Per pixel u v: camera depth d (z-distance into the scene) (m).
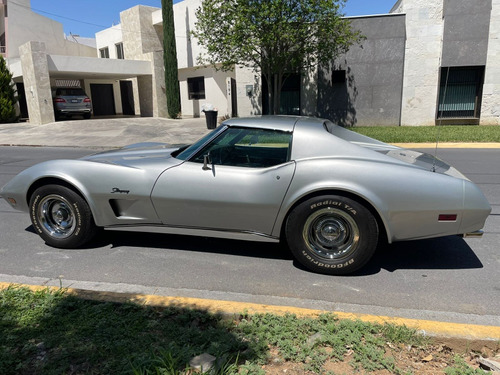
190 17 22.39
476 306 3.11
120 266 3.82
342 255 3.57
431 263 3.93
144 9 24.67
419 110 17.45
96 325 2.64
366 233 3.45
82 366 2.26
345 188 3.38
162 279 3.55
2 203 6.23
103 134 16.70
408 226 3.41
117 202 3.96
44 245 4.36
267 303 3.10
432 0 16.39
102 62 21.67
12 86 23.23
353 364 2.32
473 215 3.36
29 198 4.20
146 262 3.91
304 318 2.75
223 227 3.77
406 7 16.58
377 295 3.29
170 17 21.67
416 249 4.28
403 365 2.35
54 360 2.29
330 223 3.55
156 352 2.38
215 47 14.26
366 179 3.38
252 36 13.73
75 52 30.12
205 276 3.62
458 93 17.28
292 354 2.39
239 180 3.61
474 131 14.97
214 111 17.53
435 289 3.39
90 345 2.43
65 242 4.16
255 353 2.38
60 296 3.01
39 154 12.40
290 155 3.60
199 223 3.80
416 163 3.59
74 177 3.93
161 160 3.94
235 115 19.58
